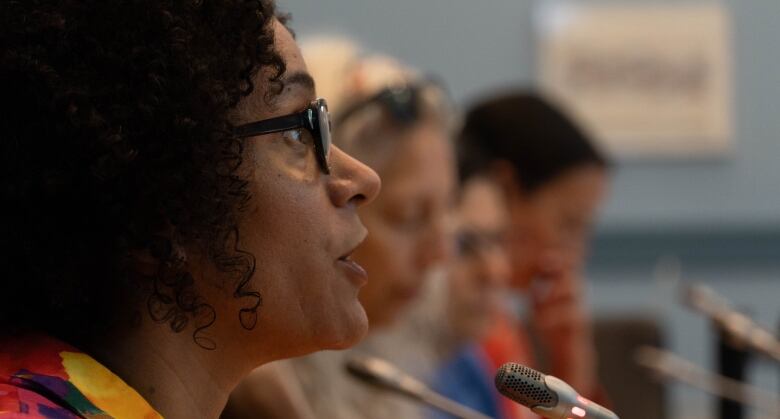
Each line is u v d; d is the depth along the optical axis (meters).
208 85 1.39
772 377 6.11
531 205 4.09
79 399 1.34
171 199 1.38
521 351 3.90
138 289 1.43
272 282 1.46
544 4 7.29
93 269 1.42
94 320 1.45
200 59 1.40
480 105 4.17
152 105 1.38
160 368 1.46
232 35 1.43
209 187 1.40
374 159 2.73
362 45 7.23
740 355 3.51
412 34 7.26
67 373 1.36
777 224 7.33
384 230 2.74
